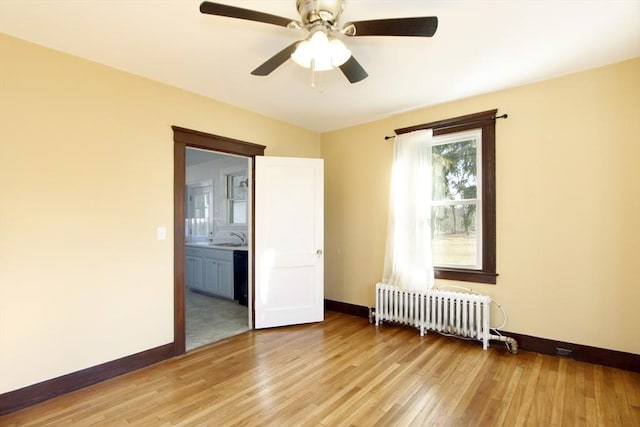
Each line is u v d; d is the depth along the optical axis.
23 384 2.11
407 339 3.26
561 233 2.78
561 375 2.46
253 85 2.97
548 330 2.83
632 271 2.50
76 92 2.38
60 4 1.83
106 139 2.53
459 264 3.37
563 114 2.78
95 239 2.45
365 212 4.09
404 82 2.90
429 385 2.33
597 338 2.62
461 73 2.72
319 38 1.74
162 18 1.97
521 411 2.01
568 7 1.86
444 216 3.47
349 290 4.23
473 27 2.06
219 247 5.11
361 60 2.49
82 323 2.37
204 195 6.47
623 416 1.95
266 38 2.20
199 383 2.40
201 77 2.79
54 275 2.25
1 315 2.04
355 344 3.13
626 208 2.53
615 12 1.90
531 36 2.17
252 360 2.79
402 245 3.52
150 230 2.77
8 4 1.81
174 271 2.92
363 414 2.00
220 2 1.83
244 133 3.58
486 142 3.14
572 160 2.74
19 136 2.13
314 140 4.50
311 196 3.84
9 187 2.08
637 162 2.48
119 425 1.91
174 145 2.95
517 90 3.00
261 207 3.63
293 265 3.74
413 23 1.59
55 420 1.96
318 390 2.28
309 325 3.73
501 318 3.06
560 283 2.78
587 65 2.60
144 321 2.71
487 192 3.13
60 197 2.29
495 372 2.52
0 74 2.07
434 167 3.54
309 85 2.97
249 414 2.00
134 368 2.63
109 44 2.26
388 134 3.89
